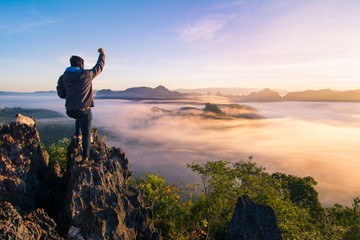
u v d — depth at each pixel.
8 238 3.44
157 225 8.62
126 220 5.21
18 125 5.45
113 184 5.55
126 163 7.32
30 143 5.50
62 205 5.46
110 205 5.05
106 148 7.34
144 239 5.36
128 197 5.68
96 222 4.47
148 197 9.31
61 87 5.48
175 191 11.72
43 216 4.52
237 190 17.83
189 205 12.30
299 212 22.11
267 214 6.68
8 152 5.05
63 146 8.87
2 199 4.79
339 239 24.23
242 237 6.34
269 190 20.48
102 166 5.58
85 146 5.75
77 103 5.36
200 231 8.43
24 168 5.05
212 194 17.73
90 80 5.45
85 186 4.95
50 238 4.10
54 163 6.61
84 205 4.79
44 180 5.80
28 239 3.73
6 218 3.58
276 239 6.34
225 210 16.81
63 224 4.78
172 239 8.03
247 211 6.68
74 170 5.34
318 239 19.92
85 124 5.69
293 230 17.62
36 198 5.31
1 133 5.40
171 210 10.19
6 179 4.79
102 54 5.91
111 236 4.53
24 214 4.68
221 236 9.75
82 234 4.47
